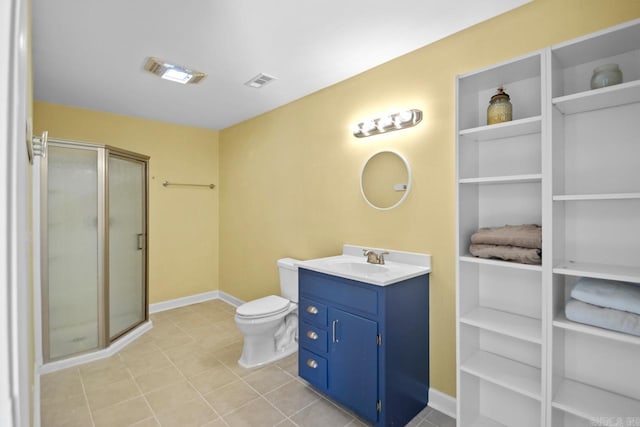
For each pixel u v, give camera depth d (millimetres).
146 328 3230
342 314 1958
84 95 2941
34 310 2270
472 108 1820
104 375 2404
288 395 2158
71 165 2631
